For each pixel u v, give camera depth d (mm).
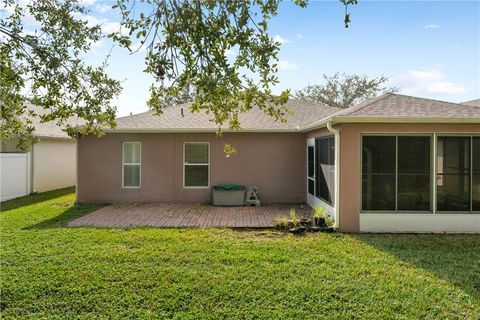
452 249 6531
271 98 3498
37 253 6078
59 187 16875
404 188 7922
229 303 4262
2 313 3996
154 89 3393
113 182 12234
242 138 12219
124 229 8000
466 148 7848
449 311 4074
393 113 7852
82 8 4207
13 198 13391
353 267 5480
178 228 8172
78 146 12195
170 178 12242
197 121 12648
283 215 9867
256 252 6234
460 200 7867
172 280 4918
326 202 9430
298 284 4789
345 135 7941
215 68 3045
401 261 5781
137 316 3957
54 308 4133
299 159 12242
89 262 5633
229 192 11578
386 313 4023
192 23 2926
